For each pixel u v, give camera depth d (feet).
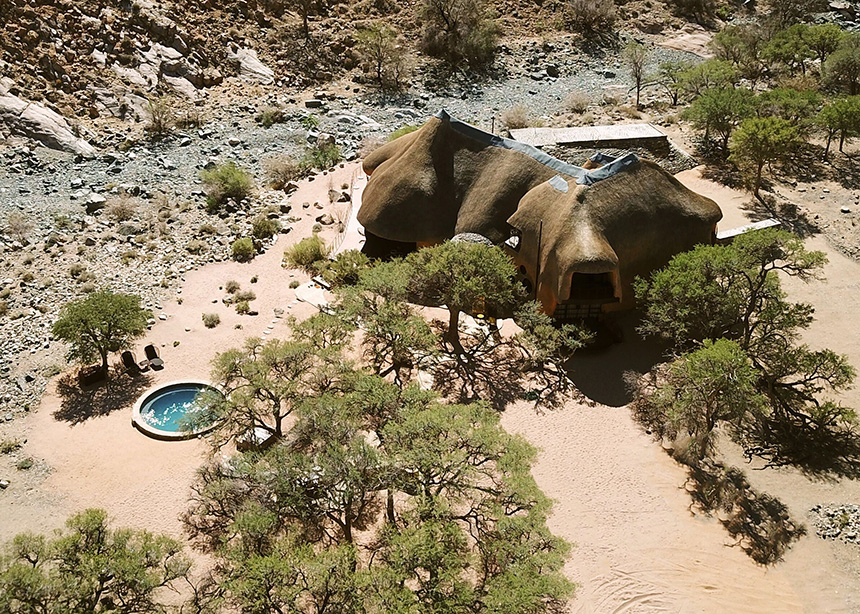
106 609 72.74
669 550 95.25
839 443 112.37
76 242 152.05
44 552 75.15
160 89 210.79
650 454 109.09
